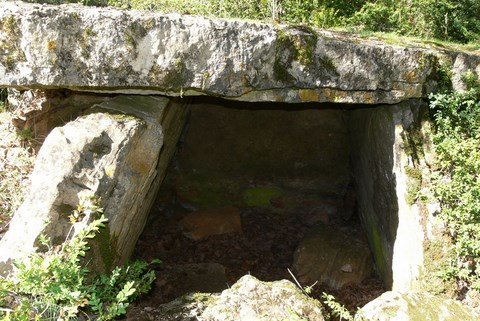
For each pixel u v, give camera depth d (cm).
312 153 731
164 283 517
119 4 607
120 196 362
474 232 402
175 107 511
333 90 427
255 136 725
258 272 601
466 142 425
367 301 523
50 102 470
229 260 623
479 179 397
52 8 376
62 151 349
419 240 426
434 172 431
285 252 647
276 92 417
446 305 344
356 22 643
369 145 573
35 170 346
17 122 473
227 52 393
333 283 560
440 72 452
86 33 378
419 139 463
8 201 409
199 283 518
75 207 341
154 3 605
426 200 430
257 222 707
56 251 318
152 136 392
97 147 360
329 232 633
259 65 402
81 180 346
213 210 698
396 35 538
